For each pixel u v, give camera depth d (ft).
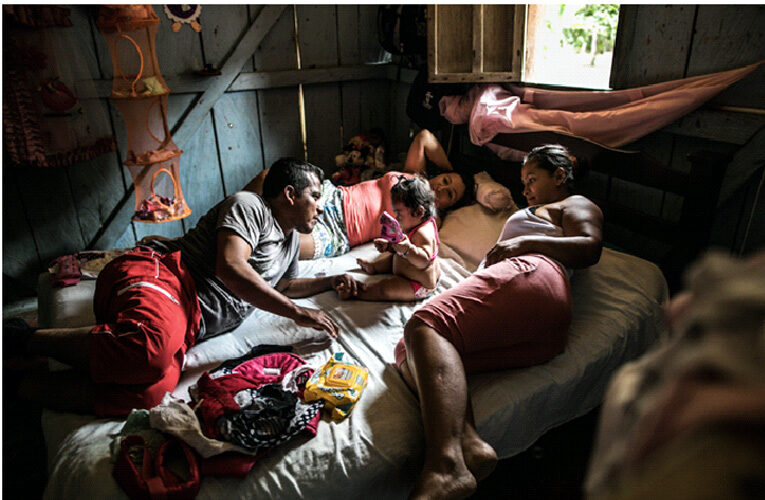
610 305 6.06
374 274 7.36
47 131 7.76
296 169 5.94
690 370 0.60
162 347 4.64
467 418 4.39
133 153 8.77
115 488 3.76
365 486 4.18
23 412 6.53
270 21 10.13
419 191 6.70
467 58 9.09
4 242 8.93
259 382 4.89
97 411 4.53
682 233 6.19
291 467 4.06
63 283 6.88
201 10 9.48
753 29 5.63
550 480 5.41
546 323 5.13
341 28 11.21
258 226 5.84
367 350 5.61
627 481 0.63
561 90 8.10
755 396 0.52
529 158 6.67
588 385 5.41
